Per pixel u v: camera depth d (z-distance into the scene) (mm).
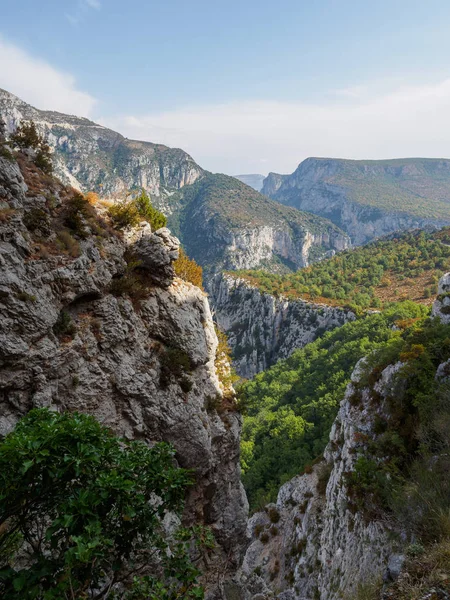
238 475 20266
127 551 6082
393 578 7637
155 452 6707
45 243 13188
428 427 18766
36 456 4941
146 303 16578
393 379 26094
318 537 28016
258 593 19531
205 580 16438
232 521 19031
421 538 9414
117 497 5445
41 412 6320
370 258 168625
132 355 15016
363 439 25828
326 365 86625
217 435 18109
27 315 11570
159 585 5574
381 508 17312
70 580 4504
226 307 165125
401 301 119125
